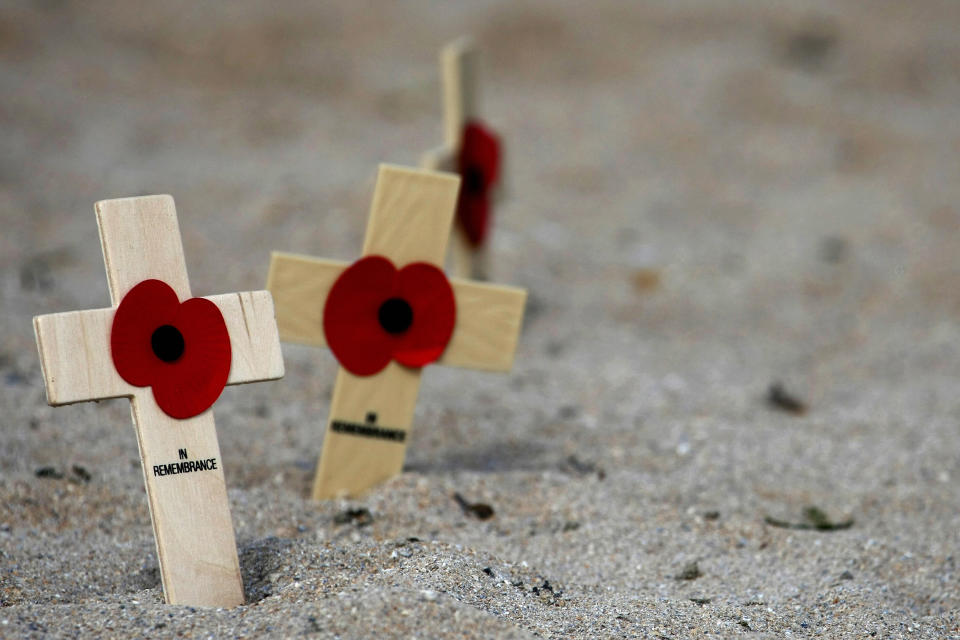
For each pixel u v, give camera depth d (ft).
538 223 31.60
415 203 14.71
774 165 38.24
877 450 18.11
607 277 28.30
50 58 40.70
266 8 50.93
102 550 13.10
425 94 43.14
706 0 55.16
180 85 41.14
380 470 15.23
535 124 40.70
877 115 43.52
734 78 45.96
